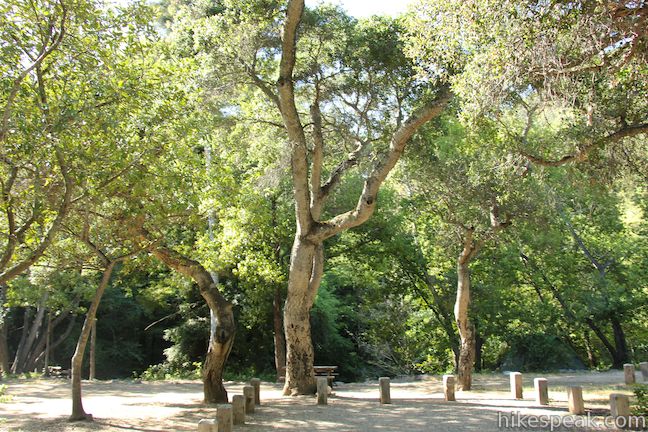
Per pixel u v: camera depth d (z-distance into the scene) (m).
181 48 16.89
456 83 12.14
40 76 8.97
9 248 8.32
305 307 15.77
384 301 28.31
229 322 13.78
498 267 25.83
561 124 13.38
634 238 28.80
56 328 34.28
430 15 11.51
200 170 11.12
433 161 16.83
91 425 10.61
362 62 16.94
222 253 15.93
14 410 12.83
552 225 21.05
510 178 14.65
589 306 26.09
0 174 9.09
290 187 23.06
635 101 12.75
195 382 21.83
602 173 13.84
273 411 12.47
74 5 8.91
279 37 16.28
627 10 9.51
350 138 19.48
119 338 34.44
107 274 11.78
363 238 25.55
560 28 9.77
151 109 9.98
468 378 17.06
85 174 8.88
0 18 8.58
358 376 30.19
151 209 10.09
